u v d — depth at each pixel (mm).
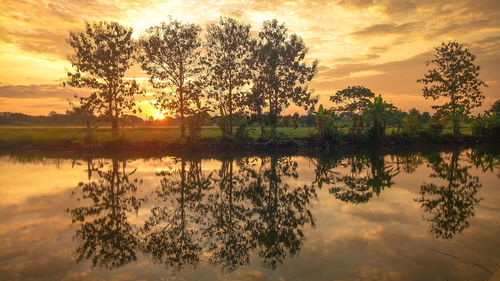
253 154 27062
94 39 35469
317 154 26828
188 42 33438
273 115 33156
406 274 4078
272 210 8016
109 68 35906
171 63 34375
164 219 7270
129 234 6172
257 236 5988
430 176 13344
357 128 34750
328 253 4934
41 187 11188
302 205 8477
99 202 8945
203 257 4957
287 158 23469
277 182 12492
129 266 4617
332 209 7930
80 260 4824
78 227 6586
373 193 9906
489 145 35719
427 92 41094
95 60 34906
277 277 4137
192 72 35000
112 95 35406
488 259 4516
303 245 5371
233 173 15305
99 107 35188
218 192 10516
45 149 29078
